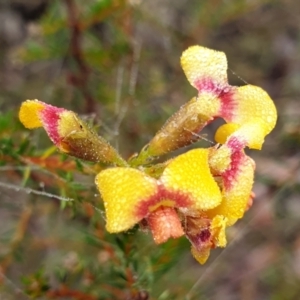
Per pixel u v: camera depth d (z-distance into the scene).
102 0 0.11
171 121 0.07
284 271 0.15
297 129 0.12
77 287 0.10
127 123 0.13
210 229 0.06
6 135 0.09
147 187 0.06
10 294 0.10
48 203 0.11
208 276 0.14
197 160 0.06
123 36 0.12
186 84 0.14
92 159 0.07
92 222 0.09
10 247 0.10
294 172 0.13
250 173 0.07
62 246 0.11
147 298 0.08
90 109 0.12
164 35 0.14
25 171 0.09
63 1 0.11
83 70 0.11
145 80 0.13
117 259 0.09
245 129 0.07
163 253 0.08
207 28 0.14
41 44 0.12
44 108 0.07
